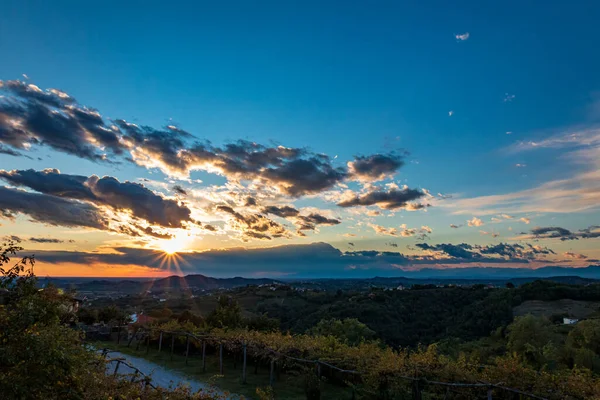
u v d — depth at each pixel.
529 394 7.72
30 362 3.67
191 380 14.09
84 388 4.21
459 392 8.98
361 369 11.09
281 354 13.47
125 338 24.94
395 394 9.95
